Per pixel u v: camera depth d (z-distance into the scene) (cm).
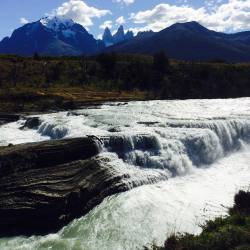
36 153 3369
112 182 3256
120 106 7519
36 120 5778
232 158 4506
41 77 10775
